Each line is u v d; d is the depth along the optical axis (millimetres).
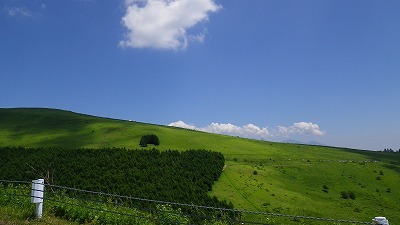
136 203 33125
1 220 12836
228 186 104125
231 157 147750
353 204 111250
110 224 13805
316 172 140250
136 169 97875
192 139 169875
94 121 196125
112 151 112688
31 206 14711
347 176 139875
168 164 107438
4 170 88750
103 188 81375
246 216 57188
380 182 136375
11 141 157125
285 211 91938
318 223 41406
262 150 169875
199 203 82125
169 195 81375
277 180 123688
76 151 110000
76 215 14062
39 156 100312
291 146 197125
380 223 9891
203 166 111875
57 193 16344
